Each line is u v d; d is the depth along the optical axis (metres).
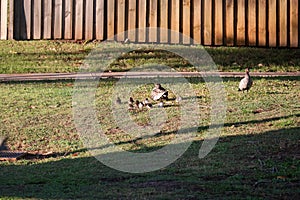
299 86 18.89
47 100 17.45
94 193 10.26
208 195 10.05
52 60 22.17
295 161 12.21
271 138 13.88
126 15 24.05
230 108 16.45
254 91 18.14
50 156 13.42
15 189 10.66
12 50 23.08
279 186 10.66
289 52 23.67
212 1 24.02
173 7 23.98
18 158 13.19
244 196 10.01
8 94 18.06
